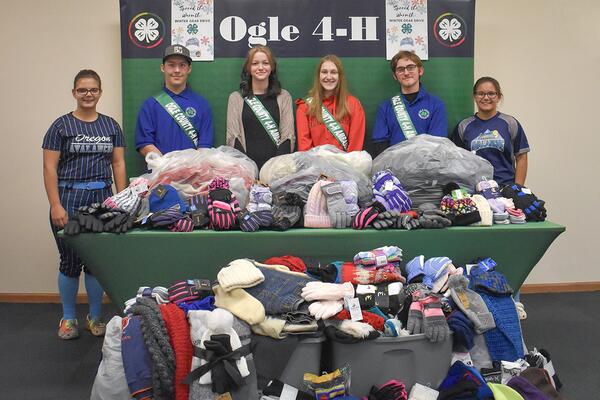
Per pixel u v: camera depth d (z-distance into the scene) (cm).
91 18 415
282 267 256
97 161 340
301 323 237
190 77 392
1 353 330
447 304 251
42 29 414
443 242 280
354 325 235
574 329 369
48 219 427
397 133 371
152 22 388
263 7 390
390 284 257
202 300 247
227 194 286
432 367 244
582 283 455
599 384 287
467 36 398
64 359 322
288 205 289
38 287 432
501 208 293
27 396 277
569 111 441
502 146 363
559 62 436
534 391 237
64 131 333
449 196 297
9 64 417
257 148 361
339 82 362
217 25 390
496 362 256
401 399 234
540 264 452
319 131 358
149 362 224
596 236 452
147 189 292
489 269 269
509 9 429
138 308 235
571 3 432
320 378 234
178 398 221
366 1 393
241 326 233
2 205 427
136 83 390
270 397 232
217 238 273
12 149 423
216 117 396
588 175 448
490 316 253
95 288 356
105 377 229
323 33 393
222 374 217
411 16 395
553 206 448
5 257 430
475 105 424
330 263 279
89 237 272
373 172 328
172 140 369
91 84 333
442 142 321
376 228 278
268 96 367
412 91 376
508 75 434
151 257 276
